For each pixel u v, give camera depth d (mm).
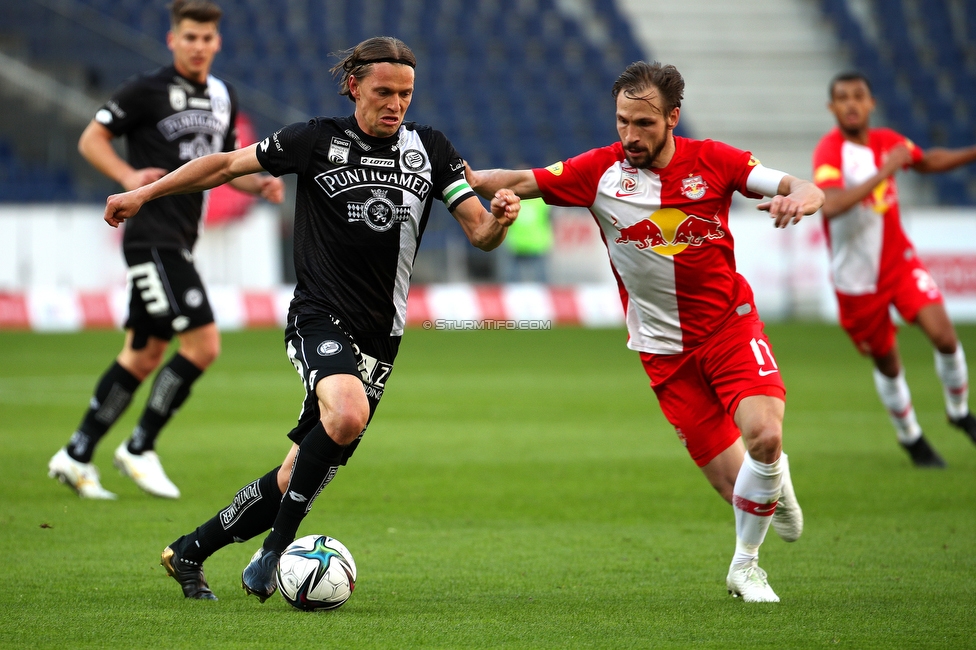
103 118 26156
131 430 38125
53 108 93562
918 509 24828
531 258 87688
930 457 30703
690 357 18219
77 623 15188
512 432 37156
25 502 25047
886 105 110750
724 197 17891
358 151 16438
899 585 17922
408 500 25891
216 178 16500
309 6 109562
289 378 54312
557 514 24344
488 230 16438
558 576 18609
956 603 16688
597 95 109688
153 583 17719
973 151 31234
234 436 35938
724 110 112438
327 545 16203
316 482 15828
